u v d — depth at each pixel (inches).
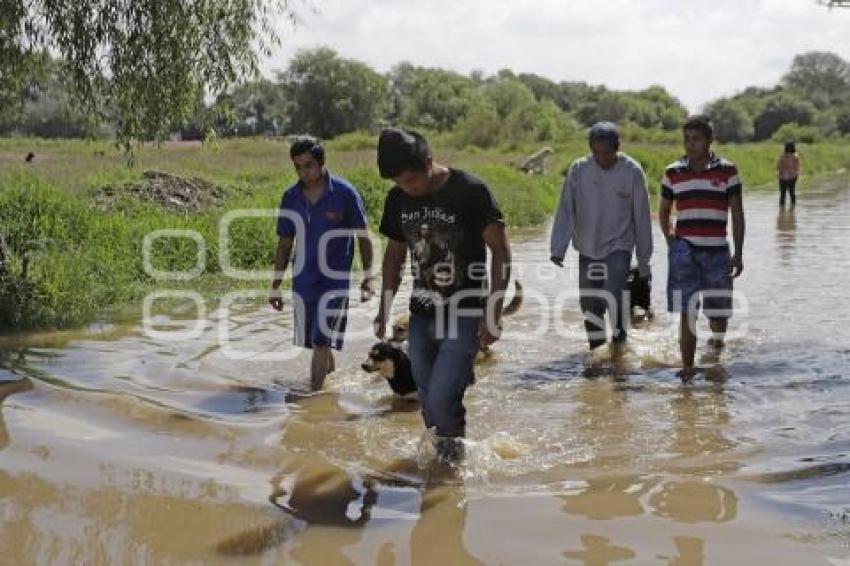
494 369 289.6
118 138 413.7
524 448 208.1
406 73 4872.0
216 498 177.5
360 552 153.3
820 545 152.6
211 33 401.4
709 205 286.2
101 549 153.3
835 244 600.7
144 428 223.3
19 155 1150.3
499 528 162.9
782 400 244.8
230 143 1615.4
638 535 158.6
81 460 197.9
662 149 1734.7
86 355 298.0
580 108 4611.2
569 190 303.9
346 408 248.4
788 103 4281.5
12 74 400.5
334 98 3361.2
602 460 199.6
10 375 269.1
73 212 466.9
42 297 362.9
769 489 179.3
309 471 194.1
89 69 386.6
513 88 3602.4
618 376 277.6
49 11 367.9
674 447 207.6
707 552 151.1
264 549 154.5
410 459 202.5
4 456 198.8
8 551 151.5
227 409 244.1
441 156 1659.7
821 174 1876.2
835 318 354.3
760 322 349.1
